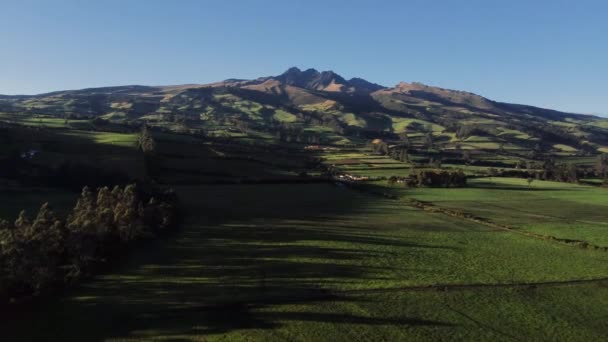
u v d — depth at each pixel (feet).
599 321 161.89
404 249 248.93
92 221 203.41
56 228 181.37
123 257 210.38
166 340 132.46
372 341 139.03
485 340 144.05
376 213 353.51
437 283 193.26
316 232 280.51
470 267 219.00
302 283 185.26
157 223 263.70
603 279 207.00
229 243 244.22
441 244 264.93
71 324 139.85
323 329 144.87
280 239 257.96
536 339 146.51
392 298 174.50
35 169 372.38
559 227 324.60
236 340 134.31
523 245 270.26
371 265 214.48
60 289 166.40
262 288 177.78
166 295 166.20
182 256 215.92
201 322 145.48
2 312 145.28
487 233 300.81
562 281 202.59
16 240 157.38
